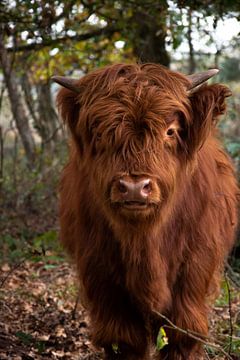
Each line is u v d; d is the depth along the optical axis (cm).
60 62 1188
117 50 1163
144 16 987
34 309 691
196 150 493
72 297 739
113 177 445
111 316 517
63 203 591
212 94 487
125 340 514
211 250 534
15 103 1194
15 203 1061
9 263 849
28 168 1204
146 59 1049
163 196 460
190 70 1134
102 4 818
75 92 496
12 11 741
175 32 781
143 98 454
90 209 512
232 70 1479
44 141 1201
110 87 467
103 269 514
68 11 766
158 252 497
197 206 520
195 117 492
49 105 1244
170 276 518
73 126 504
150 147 444
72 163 565
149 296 500
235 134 1280
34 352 576
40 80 1247
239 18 668
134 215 446
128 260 494
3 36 945
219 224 557
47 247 905
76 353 598
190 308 521
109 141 451
